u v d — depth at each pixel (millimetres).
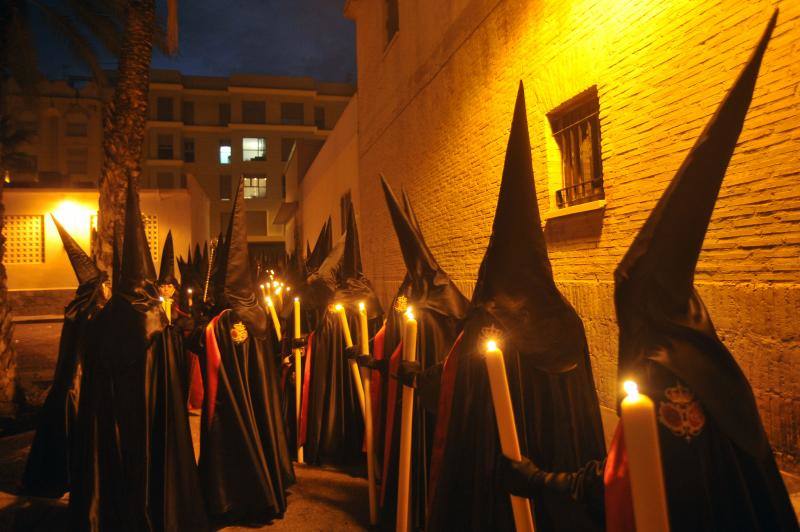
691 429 1492
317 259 8680
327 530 4152
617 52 5910
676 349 1548
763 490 1548
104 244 9039
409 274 4461
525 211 2303
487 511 2379
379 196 15617
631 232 5793
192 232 24062
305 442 5992
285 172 42562
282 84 46906
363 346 4250
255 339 4680
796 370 4070
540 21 7309
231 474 4238
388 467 4105
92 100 43656
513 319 2342
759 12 4375
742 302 4469
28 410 8055
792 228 4109
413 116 12312
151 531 3717
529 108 7617
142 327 3902
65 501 4938
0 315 7887
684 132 5121
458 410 2547
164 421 3922
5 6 8922
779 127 4195
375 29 15781
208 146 46281
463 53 9617
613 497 1560
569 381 2322
